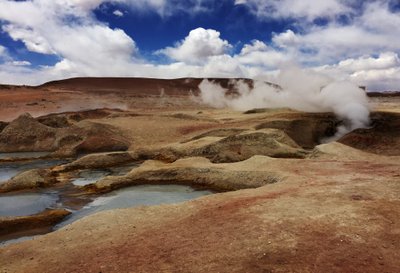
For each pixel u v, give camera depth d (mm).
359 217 13539
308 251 11180
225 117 54219
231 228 13453
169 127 48375
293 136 41094
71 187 27609
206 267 10766
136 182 27500
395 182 18062
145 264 11359
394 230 12352
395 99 83750
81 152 42031
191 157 31422
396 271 9891
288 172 22984
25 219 19781
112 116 56500
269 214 14445
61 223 19984
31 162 38375
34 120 48188
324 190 17438
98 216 16609
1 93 83875
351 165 23562
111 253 12477
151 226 14852
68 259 12367
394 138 35469
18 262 12586
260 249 11539
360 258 10625
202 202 17453
